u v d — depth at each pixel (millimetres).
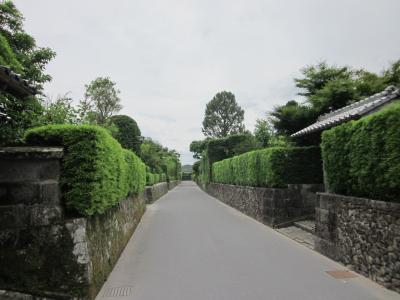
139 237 11000
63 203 5340
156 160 37531
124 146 25828
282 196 12695
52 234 4969
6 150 4977
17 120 8352
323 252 8180
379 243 5965
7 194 4973
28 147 5270
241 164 19594
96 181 5621
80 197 5297
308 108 18578
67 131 5492
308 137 14711
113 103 23875
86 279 4988
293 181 13039
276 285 5859
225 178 26203
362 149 6809
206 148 41594
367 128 6605
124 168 9500
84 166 5398
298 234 10703
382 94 11594
